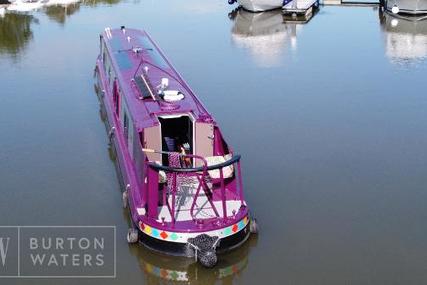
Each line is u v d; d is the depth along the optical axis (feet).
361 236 48.19
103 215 51.39
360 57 97.19
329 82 84.69
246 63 93.71
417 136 66.49
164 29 114.21
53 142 65.31
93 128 68.90
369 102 77.00
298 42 106.93
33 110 73.87
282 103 76.74
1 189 55.52
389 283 42.80
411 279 43.21
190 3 137.49
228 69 90.68
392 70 90.07
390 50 101.24
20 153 62.69
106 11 127.44
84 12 126.62
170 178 48.37
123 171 53.98
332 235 48.34
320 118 71.77
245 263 45.19
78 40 104.58
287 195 54.19
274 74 88.38
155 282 43.86
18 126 69.26
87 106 75.20
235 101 77.41
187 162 50.57
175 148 52.49
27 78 85.15
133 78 59.72
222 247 44.57
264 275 44.01
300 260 45.47
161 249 44.24
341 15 130.00
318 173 58.18
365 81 85.20
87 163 60.75
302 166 59.57
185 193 48.26
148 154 48.75
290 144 64.59
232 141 65.36
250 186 55.67
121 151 56.29
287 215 51.03
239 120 71.26
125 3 135.85
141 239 45.50
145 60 65.31
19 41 104.37
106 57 74.54
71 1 135.23
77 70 88.63
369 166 59.52
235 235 44.75
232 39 107.96
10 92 79.77
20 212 51.85
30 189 55.62
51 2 133.39
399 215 51.01
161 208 46.62
